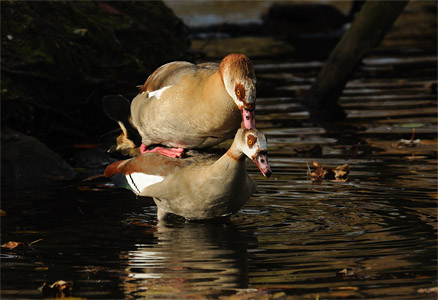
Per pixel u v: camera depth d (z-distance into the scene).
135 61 16.44
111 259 8.23
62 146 14.80
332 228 9.21
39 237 9.09
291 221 9.58
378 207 10.05
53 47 15.17
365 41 18.14
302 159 12.97
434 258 7.96
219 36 30.72
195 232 9.27
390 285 7.21
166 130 10.38
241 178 9.08
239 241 8.81
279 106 17.89
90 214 10.13
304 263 7.95
